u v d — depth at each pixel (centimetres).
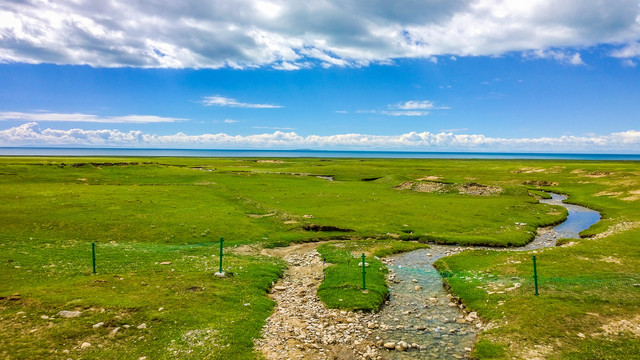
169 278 2605
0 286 2258
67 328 1802
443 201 6756
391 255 3700
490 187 8100
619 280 2614
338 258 3438
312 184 9288
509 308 2233
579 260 3153
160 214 4838
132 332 1839
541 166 14150
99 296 2183
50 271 2608
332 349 1864
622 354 1700
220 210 5369
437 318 2262
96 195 5834
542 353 1745
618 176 9288
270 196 6975
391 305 2461
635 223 4766
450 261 3394
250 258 3372
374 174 12169
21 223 4038
